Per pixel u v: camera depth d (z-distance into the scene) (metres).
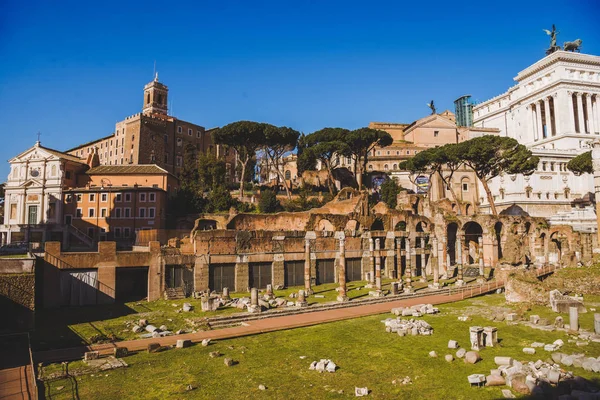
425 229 82.06
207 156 116.62
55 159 97.81
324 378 24.41
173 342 31.16
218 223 74.19
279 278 57.31
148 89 152.25
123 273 49.81
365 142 113.75
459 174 129.50
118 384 23.41
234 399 21.64
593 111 142.62
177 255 50.09
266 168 145.50
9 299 34.53
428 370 25.30
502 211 121.50
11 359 27.28
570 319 33.38
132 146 127.69
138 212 93.12
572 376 22.42
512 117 163.00
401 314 41.16
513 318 37.53
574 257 64.31
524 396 21.06
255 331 34.28
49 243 43.72
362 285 60.31
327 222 75.38
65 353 28.12
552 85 141.75
